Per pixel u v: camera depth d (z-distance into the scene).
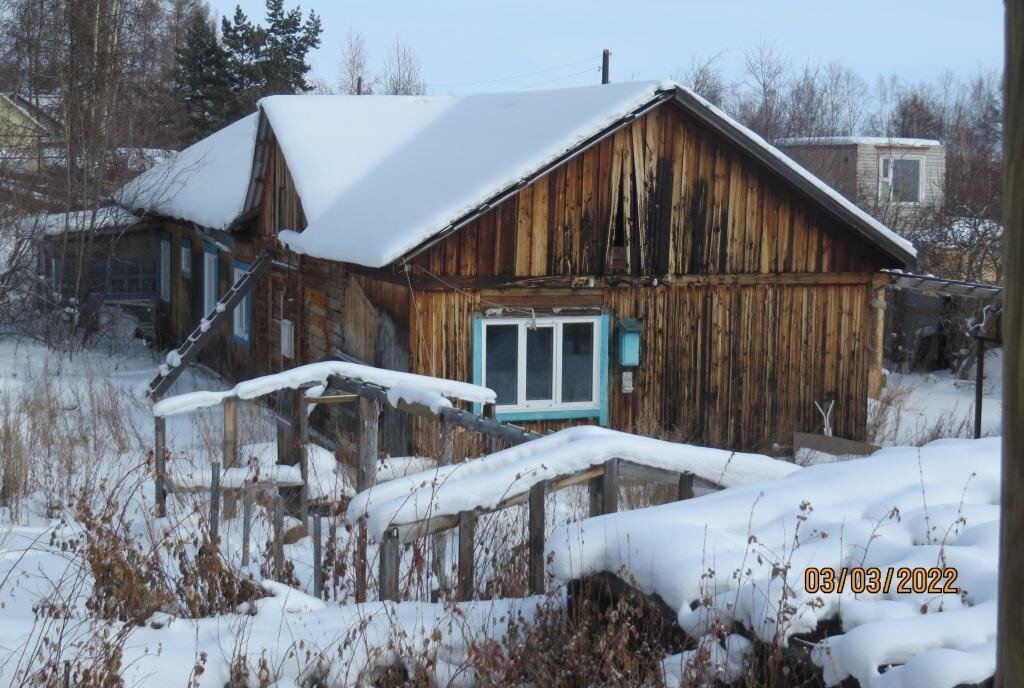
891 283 15.84
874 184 32.38
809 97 45.66
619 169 13.30
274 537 7.50
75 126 22.53
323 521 9.06
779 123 44.66
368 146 16.16
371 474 8.90
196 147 25.98
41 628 5.12
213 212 18.39
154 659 4.59
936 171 32.62
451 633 4.72
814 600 3.83
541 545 5.37
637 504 7.41
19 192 21.94
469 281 12.71
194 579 5.68
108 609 5.32
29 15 26.27
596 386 13.38
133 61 27.42
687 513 4.56
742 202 13.84
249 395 9.54
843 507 4.62
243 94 40.44
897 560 4.01
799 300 14.19
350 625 4.87
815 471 4.98
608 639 4.17
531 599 5.09
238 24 42.12
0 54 26.23
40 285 22.20
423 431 11.56
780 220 14.03
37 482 9.86
